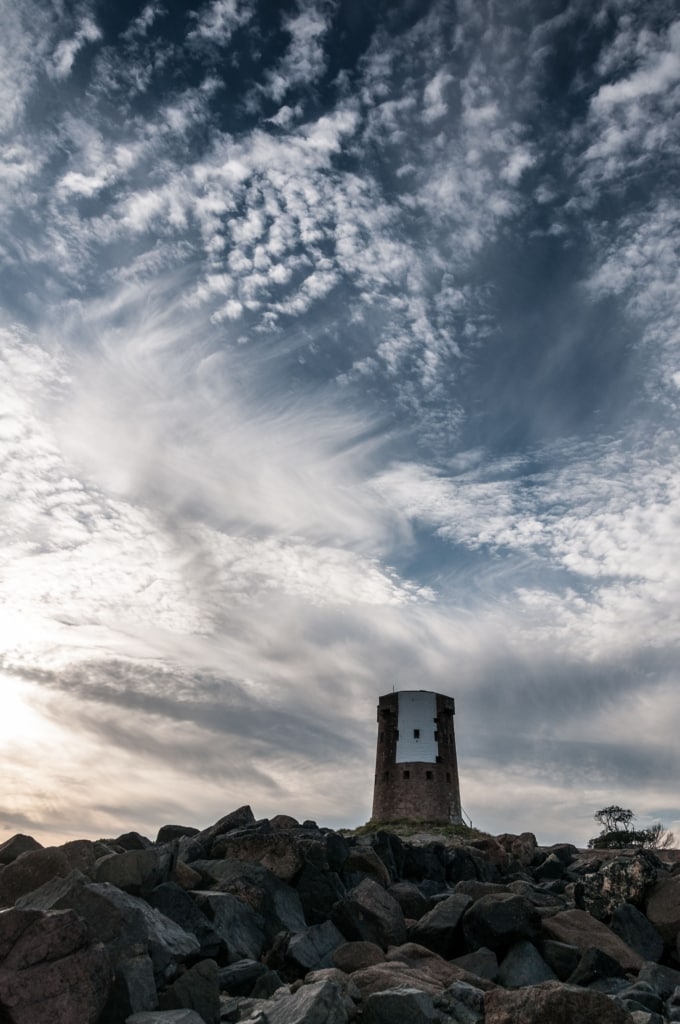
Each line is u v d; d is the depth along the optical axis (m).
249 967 19.38
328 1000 15.76
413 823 81.06
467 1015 17.00
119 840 30.52
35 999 13.87
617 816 88.75
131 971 15.93
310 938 21.78
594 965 21.02
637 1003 18.16
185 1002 16.38
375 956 20.72
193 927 20.28
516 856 41.28
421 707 89.06
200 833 35.12
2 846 25.11
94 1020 14.23
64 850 20.92
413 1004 16.30
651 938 24.97
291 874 26.45
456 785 86.81
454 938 23.73
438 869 35.00
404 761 85.88
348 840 34.62
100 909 17.20
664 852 46.34
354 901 23.95
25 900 18.31
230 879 24.72
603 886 27.55
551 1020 15.70
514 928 22.89
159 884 22.14
